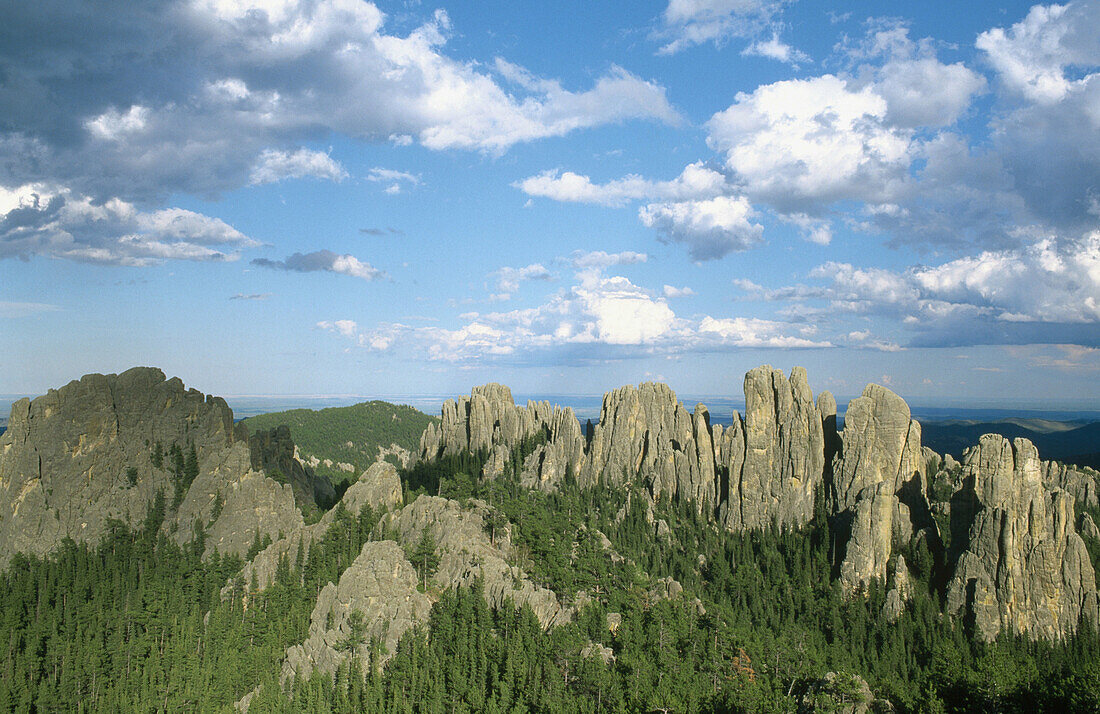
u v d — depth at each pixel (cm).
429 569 16812
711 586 18188
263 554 17738
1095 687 11712
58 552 18150
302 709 13250
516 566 17175
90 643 15212
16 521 18350
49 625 15788
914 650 15500
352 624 14788
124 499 19488
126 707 14075
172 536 18988
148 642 15562
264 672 14400
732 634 14825
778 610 17162
